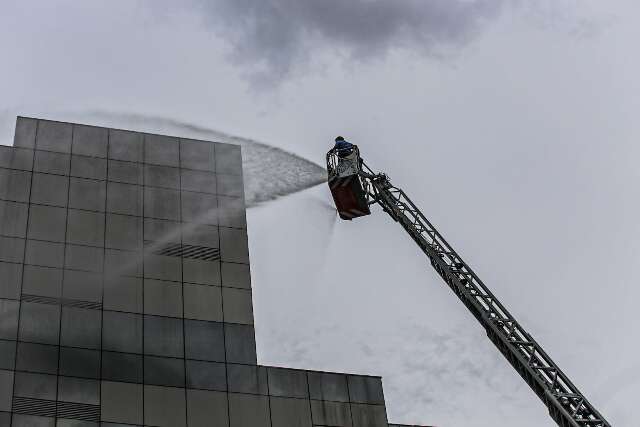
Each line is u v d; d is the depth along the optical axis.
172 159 92.06
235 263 88.19
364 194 93.12
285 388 83.50
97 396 79.38
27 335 80.12
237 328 85.25
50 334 80.62
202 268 87.12
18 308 81.00
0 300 80.88
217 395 82.00
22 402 77.50
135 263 85.69
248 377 83.25
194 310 85.06
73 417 78.06
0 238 83.62
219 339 84.38
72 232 85.62
